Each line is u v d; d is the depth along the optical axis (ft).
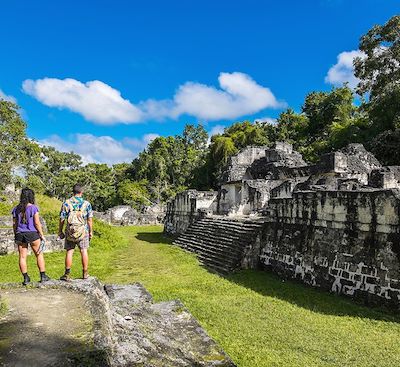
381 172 57.57
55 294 17.92
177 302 20.89
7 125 94.17
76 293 18.08
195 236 71.20
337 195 36.29
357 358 20.48
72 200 21.40
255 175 101.35
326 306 30.55
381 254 30.86
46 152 169.58
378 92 110.32
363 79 113.09
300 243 41.24
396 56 103.50
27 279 21.25
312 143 145.79
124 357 12.67
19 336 13.07
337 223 36.19
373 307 30.27
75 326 13.97
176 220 97.91
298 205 42.52
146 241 86.33
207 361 14.51
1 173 91.20
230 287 37.47
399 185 57.62
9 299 17.12
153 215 161.68
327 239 37.24
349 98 158.71
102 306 16.61
